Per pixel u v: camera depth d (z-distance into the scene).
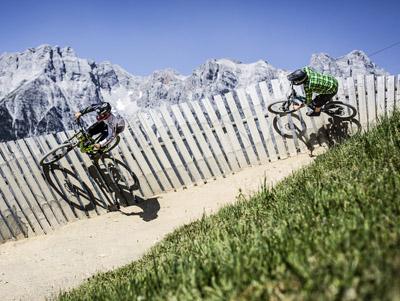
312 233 2.28
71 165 9.91
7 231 9.10
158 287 2.37
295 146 11.29
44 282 6.62
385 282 1.50
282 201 3.81
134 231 8.69
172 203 9.93
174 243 5.02
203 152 11.05
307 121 11.27
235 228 3.31
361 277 1.62
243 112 11.33
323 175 4.16
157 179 10.68
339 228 2.20
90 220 9.69
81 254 7.81
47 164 9.63
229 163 11.15
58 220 9.61
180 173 10.87
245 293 1.86
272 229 2.77
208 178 11.00
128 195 10.23
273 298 1.78
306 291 1.65
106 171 10.13
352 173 3.60
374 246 1.82
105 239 8.47
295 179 4.84
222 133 11.21
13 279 6.91
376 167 3.46
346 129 11.16
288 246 2.16
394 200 2.41
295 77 9.35
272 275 1.92
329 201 2.90
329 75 9.43
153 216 9.36
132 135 10.59
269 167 10.90
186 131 11.02
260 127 11.30
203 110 11.27
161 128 10.89
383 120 5.31
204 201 9.76
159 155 10.77
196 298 1.99
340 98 11.36
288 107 10.52
